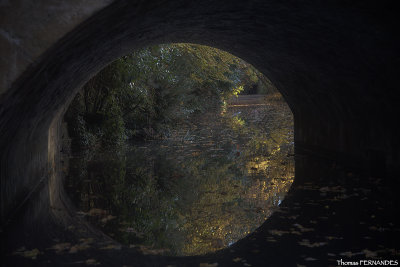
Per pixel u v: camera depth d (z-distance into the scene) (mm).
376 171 9180
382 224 5520
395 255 4348
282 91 14125
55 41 4000
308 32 7871
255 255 4469
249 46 10875
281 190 8086
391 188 7816
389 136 8500
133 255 4551
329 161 11656
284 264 4156
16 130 5824
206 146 16578
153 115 20500
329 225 5551
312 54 9117
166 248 4816
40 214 6402
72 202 7316
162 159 13016
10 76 3990
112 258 4441
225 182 9141
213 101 28500
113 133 17031
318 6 6355
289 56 10219
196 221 6062
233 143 17438
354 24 6531
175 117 22391
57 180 9461
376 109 8836
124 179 9633
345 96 9914
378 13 5762
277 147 15812
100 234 5402
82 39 4965
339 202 6867
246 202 7207
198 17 7746
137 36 8188
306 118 13617
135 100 19500
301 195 7531
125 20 5449
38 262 4289
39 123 7793
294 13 7047
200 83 25516
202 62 21406
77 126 15883
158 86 20875
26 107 5594
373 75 7949
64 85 7637
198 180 9461
